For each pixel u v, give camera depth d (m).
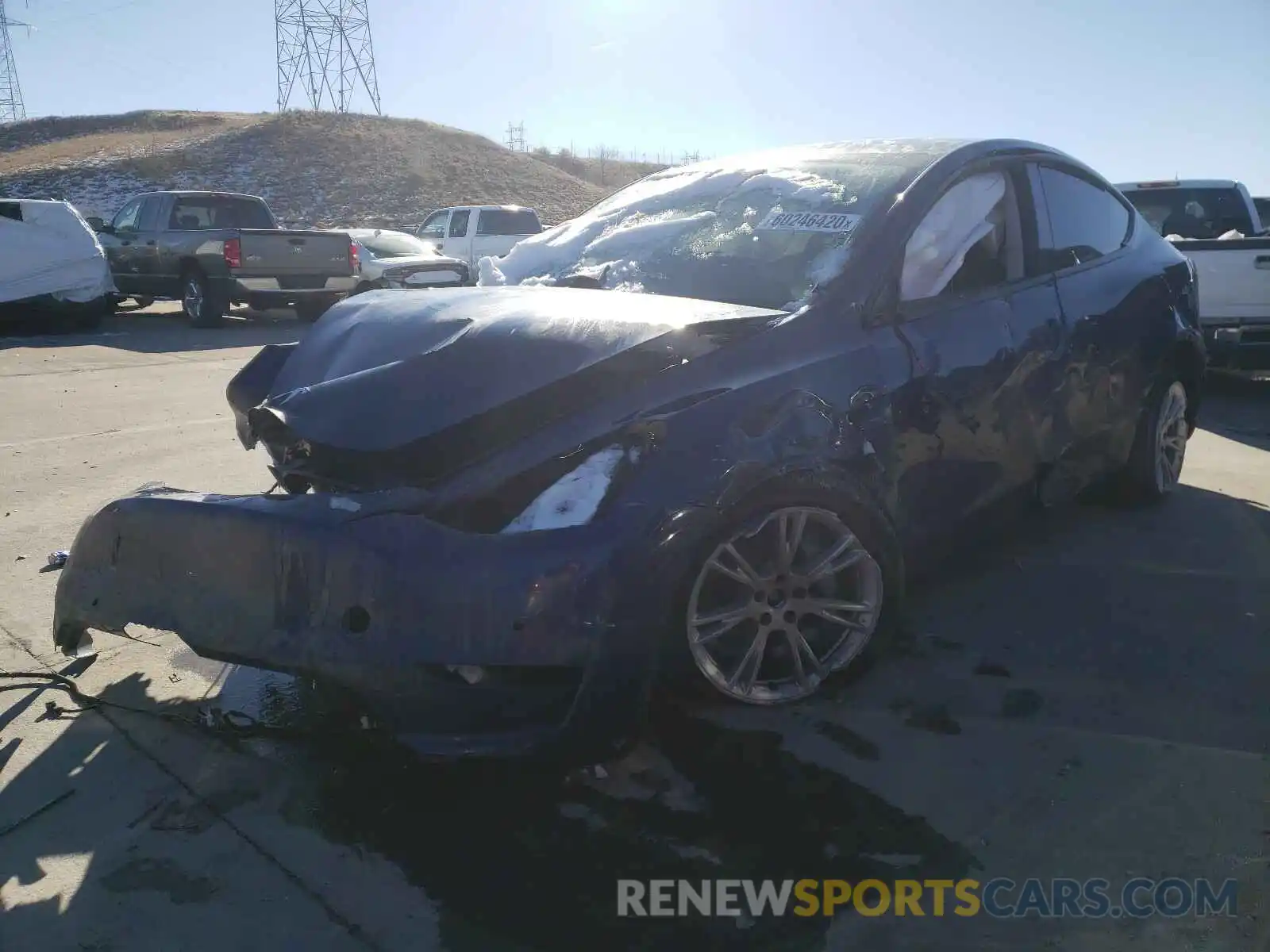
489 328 3.13
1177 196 9.94
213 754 2.86
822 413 2.92
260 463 5.87
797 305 3.19
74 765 2.79
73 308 13.05
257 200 15.41
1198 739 2.93
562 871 2.37
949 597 3.96
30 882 2.33
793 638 2.97
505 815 2.58
